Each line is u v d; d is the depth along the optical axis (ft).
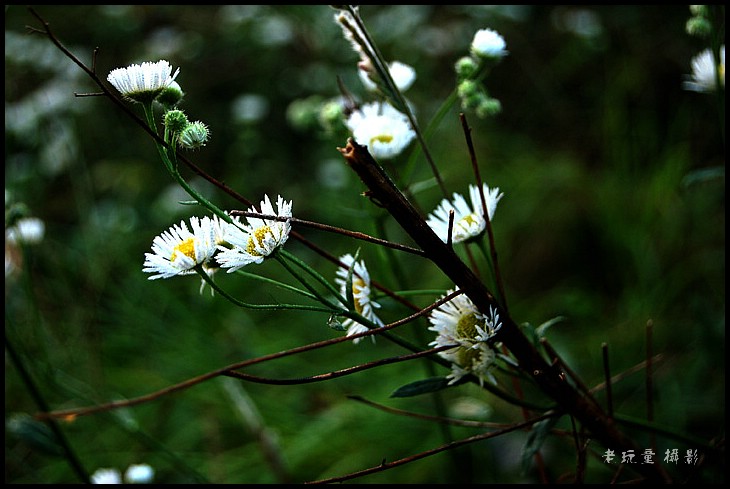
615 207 3.15
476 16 4.20
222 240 1.48
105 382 2.86
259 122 4.11
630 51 3.89
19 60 4.14
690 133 3.42
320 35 4.25
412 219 1.46
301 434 2.50
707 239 2.95
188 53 4.43
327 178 3.48
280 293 3.12
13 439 2.65
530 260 3.17
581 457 1.60
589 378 2.49
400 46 4.10
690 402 2.31
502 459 2.14
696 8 1.79
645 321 2.70
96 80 1.48
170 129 1.49
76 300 3.17
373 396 2.55
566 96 3.98
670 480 1.65
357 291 1.58
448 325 1.52
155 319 3.04
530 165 3.54
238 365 1.45
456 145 3.68
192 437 2.61
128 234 3.54
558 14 4.16
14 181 3.63
